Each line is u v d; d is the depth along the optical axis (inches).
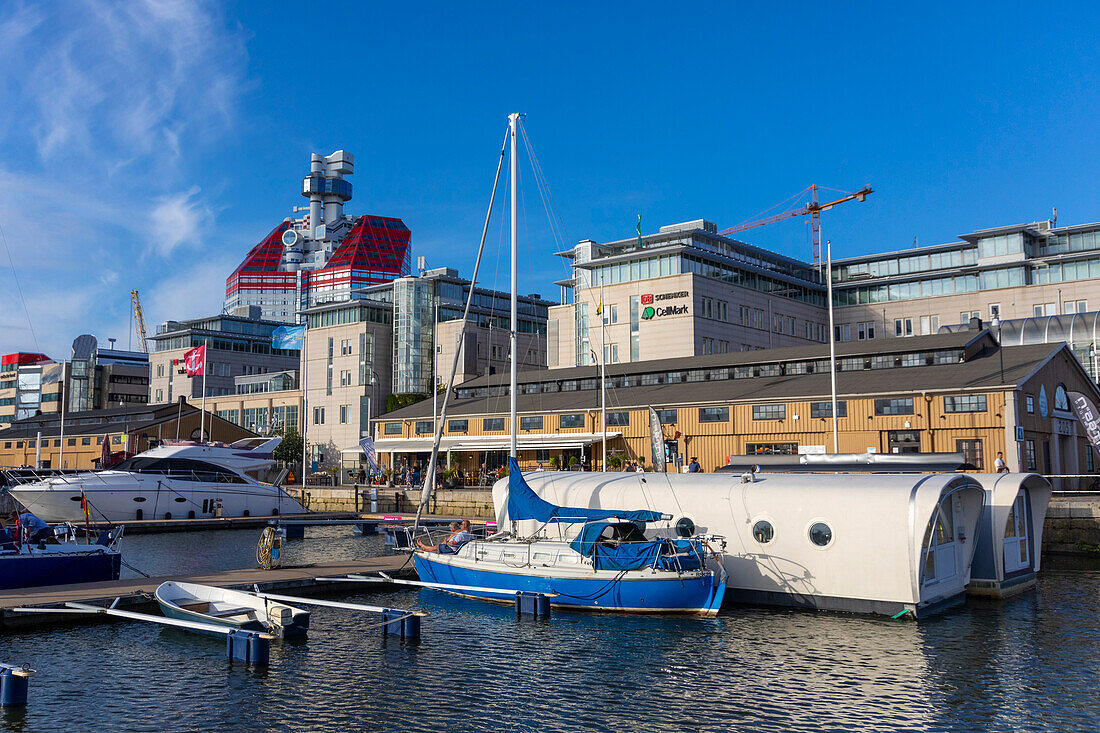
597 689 673.0
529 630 861.2
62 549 1056.2
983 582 985.5
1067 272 3993.6
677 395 2242.9
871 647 778.2
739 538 966.4
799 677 697.0
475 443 2479.1
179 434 3631.9
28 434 4146.2
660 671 718.5
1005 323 3368.6
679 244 3740.2
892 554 873.5
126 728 586.9
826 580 911.0
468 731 586.6
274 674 709.9
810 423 1942.7
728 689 670.5
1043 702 631.8
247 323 6190.9
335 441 4338.1
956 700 638.5
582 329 4020.7
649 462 2182.6
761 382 2212.1
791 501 940.6
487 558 1033.5
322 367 4473.4
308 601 897.5
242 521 2085.4
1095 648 769.6
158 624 867.4
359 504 2402.8
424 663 744.3
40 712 615.5
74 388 5989.2
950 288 4328.3
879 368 2101.4
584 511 982.4
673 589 902.4
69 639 812.0
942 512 940.0
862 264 4753.9
